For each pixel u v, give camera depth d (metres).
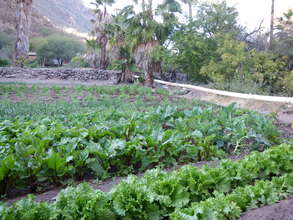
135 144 3.87
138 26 15.66
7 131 4.91
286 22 17.53
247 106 10.09
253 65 14.28
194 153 4.30
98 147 3.68
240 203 2.41
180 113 6.21
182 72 18.11
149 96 11.15
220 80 13.54
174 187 2.51
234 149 5.02
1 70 18.03
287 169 3.35
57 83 16.36
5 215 2.01
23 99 9.99
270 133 5.19
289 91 12.62
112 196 2.33
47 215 2.10
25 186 3.38
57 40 35.19
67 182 3.43
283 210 2.21
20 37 22.67
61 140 4.09
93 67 22.52
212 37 16.25
